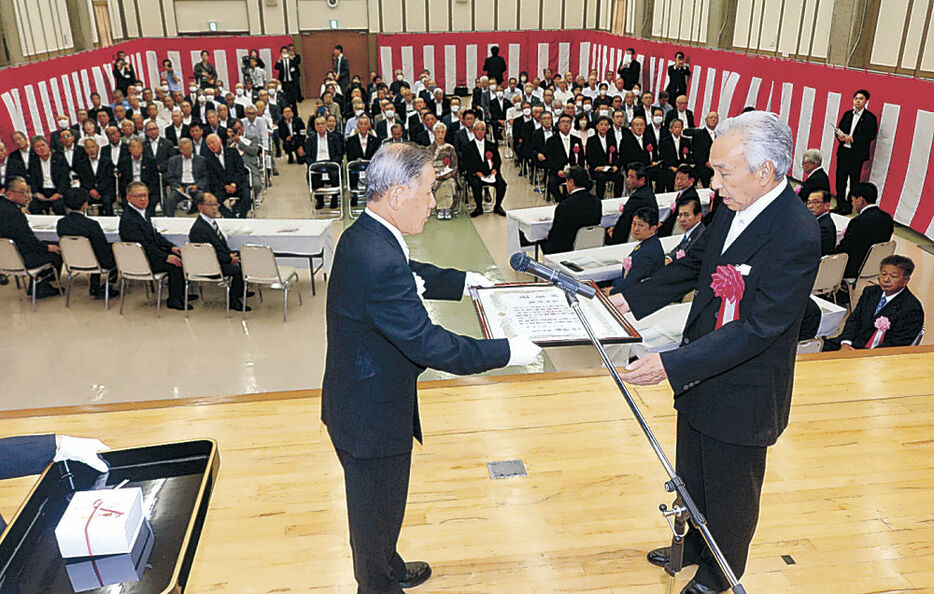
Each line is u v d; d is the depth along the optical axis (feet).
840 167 29.04
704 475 7.05
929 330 18.61
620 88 46.88
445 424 11.48
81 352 18.89
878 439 10.95
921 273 22.79
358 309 6.16
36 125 38.78
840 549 8.73
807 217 6.14
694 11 49.60
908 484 9.95
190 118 42.29
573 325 7.16
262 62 61.26
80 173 29.19
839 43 34.55
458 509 9.50
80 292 23.32
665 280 7.93
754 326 6.06
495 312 7.43
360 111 37.58
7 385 17.11
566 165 31.99
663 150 32.65
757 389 6.52
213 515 9.39
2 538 4.83
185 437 11.14
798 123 33.35
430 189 6.37
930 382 12.60
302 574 8.42
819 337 14.28
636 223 16.72
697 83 42.68
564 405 12.04
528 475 10.19
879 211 19.12
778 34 41.01
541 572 8.41
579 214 22.24
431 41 65.57
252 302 22.34
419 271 7.98
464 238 28.32
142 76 60.64
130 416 11.76
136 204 20.84
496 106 45.14
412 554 8.70
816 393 12.25
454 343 6.16
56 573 4.69
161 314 21.52
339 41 66.74
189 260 20.51
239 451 10.80
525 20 68.39
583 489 9.89
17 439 5.51
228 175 29.91
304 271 25.04
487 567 8.48
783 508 9.45
